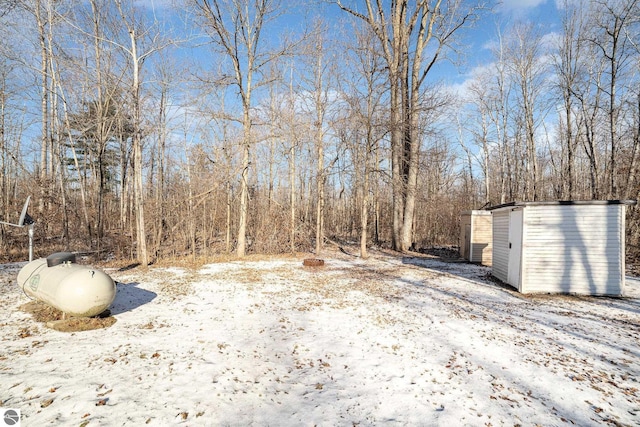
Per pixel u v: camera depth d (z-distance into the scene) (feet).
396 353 16.53
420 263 48.65
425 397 12.54
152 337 17.92
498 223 36.01
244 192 52.85
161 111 68.80
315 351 16.75
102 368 13.85
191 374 13.74
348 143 55.83
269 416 11.19
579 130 75.00
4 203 61.26
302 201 88.02
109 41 40.60
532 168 81.61
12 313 21.42
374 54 51.06
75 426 9.87
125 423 10.20
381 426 10.78
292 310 23.94
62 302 18.61
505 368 14.96
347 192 119.03
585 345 17.60
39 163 76.07
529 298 27.91
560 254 29.37
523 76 81.66
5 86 59.36
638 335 19.10
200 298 27.04
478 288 31.65
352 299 27.20
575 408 11.96
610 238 28.45
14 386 11.98
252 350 16.67
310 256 55.31
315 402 12.14
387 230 101.50
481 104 92.17
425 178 86.48
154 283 32.32
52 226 65.98
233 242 65.77
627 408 11.98
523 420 11.21
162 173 71.67
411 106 60.70
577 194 91.71
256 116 53.16
